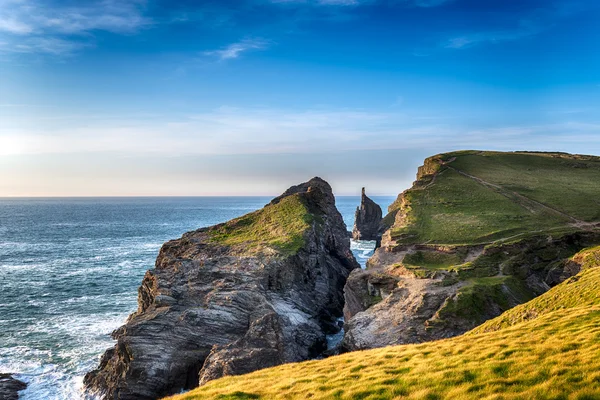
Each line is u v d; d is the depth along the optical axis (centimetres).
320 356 7244
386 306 7350
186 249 10062
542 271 7975
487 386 2214
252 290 7306
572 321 3155
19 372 6538
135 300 10294
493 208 11150
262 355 5822
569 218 10169
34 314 9131
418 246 9250
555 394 1994
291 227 10544
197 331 6462
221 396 2758
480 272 7762
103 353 7219
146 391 5766
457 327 6350
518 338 3027
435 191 12888
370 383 2559
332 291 10038
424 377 2502
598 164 16325
